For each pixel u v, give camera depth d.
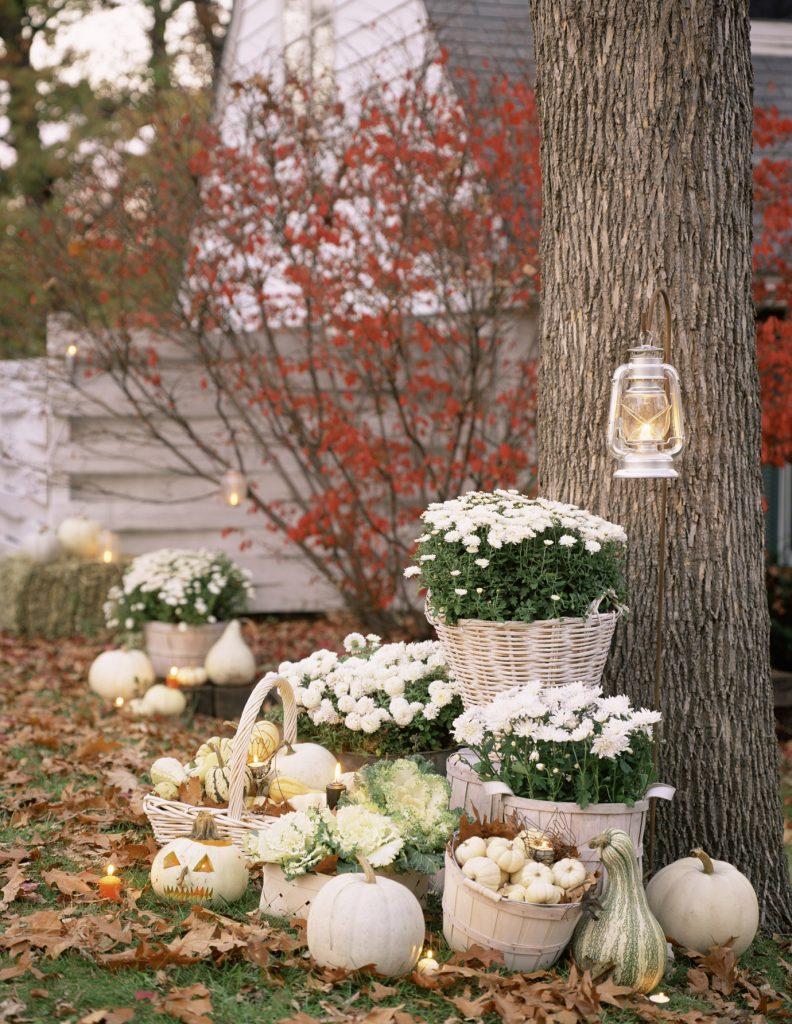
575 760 3.66
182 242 8.45
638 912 3.50
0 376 10.02
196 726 6.62
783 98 9.80
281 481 9.23
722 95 4.29
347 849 3.62
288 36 11.32
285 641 8.64
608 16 4.29
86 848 4.41
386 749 4.59
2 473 10.90
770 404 7.77
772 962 4.02
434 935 3.76
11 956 3.41
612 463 4.39
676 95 4.26
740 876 3.91
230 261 9.13
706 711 4.34
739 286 4.36
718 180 4.29
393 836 3.65
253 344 8.97
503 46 9.21
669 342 3.97
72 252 8.12
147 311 8.55
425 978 3.36
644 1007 3.37
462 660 4.03
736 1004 3.61
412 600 8.73
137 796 4.98
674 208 4.28
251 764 4.24
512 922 3.44
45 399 8.78
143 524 9.09
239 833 3.99
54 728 6.31
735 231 4.34
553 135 4.46
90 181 8.99
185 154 8.48
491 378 7.95
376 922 3.37
